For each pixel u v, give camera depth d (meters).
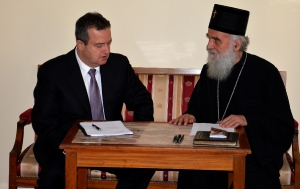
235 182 2.31
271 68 3.02
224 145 2.31
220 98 3.06
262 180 2.80
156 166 2.34
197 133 2.44
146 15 3.72
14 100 3.88
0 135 3.93
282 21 3.66
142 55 3.77
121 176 3.02
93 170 3.14
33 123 3.00
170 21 3.72
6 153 3.96
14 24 3.77
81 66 3.04
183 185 2.95
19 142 3.21
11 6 3.75
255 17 3.67
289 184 3.04
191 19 3.71
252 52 3.72
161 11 3.71
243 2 3.66
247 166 2.82
